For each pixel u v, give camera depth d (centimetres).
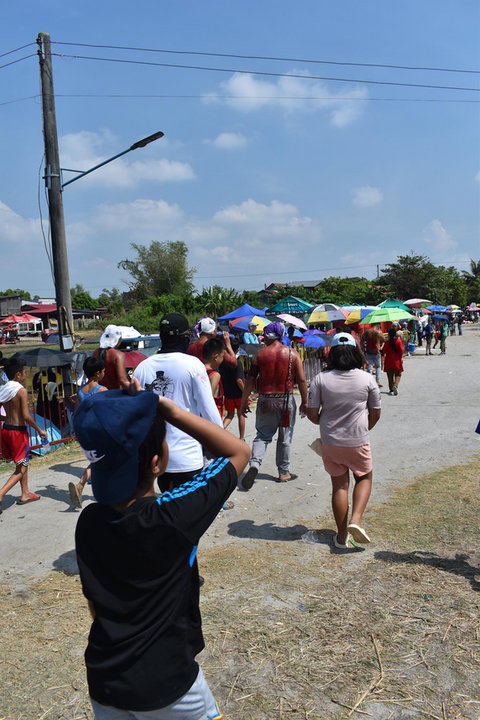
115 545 157
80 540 163
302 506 580
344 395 454
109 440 153
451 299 7150
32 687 306
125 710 157
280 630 351
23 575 449
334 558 450
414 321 2708
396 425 953
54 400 920
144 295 7944
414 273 6425
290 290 6241
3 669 323
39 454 871
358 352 471
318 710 281
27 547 506
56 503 627
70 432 941
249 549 474
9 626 370
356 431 456
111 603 158
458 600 377
